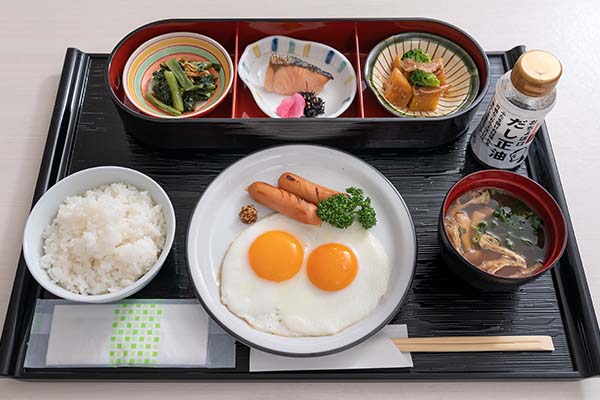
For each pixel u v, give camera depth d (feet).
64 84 1.95
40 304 1.61
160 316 1.59
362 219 1.65
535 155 1.87
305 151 1.78
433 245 1.72
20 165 1.88
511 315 1.62
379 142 1.84
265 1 2.20
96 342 1.55
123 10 2.19
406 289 1.57
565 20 2.19
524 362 1.57
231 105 1.91
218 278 1.64
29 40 2.12
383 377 1.54
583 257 1.75
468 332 1.60
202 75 1.93
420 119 1.74
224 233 1.70
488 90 1.97
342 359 1.54
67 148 1.86
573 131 1.96
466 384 1.57
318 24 1.94
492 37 2.15
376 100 1.89
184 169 1.83
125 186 1.68
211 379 1.53
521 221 1.62
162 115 1.88
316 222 1.67
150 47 1.94
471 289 1.65
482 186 1.65
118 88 1.91
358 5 2.20
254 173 1.77
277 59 1.93
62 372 1.54
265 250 1.62
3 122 1.96
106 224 1.56
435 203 1.78
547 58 1.56
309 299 1.60
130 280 1.58
